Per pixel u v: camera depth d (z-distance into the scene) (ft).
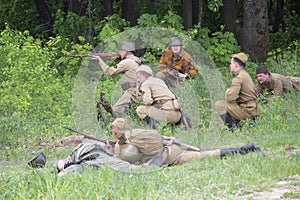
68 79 80.12
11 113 66.13
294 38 120.26
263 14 101.19
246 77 62.90
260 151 45.73
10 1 110.22
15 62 73.56
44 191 36.68
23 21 111.45
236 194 36.70
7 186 37.52
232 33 99.04
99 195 35.35
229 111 62.49
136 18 104.88
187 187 37.52
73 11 104.37
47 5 110.42
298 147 51.60
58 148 55.98
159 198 35.50
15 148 55.72
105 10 106.93
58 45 90.58
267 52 101.71
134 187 37.09
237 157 44.04
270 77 69.41
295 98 68.08
